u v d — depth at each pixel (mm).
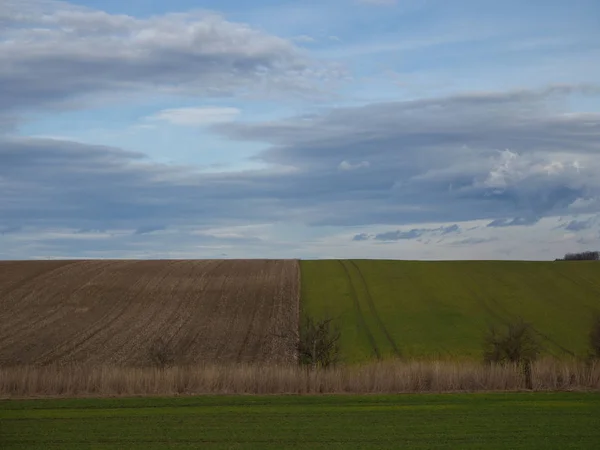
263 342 43781
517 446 18500
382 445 18688
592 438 19438
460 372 29656
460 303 54000
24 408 24953
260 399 26922
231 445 18766
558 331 47094
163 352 35531
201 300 53688
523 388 29375
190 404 25766
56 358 39594
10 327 46469
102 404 25766
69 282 57844
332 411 24016
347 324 48438
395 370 29906
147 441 19297
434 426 21172
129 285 57500
